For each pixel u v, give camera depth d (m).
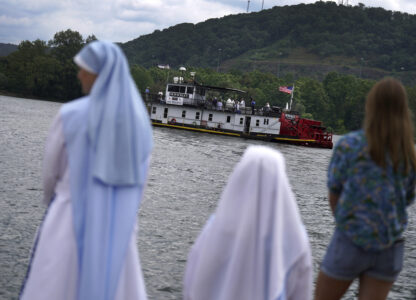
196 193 16.17
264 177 2.97
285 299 3.11
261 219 2.96
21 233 9.32
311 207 15.59
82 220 2.95
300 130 55.72
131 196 3.05
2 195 12.57
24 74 134.38
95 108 2.95
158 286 7.17
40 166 18.59
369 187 3.26
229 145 42.81
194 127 56.44
